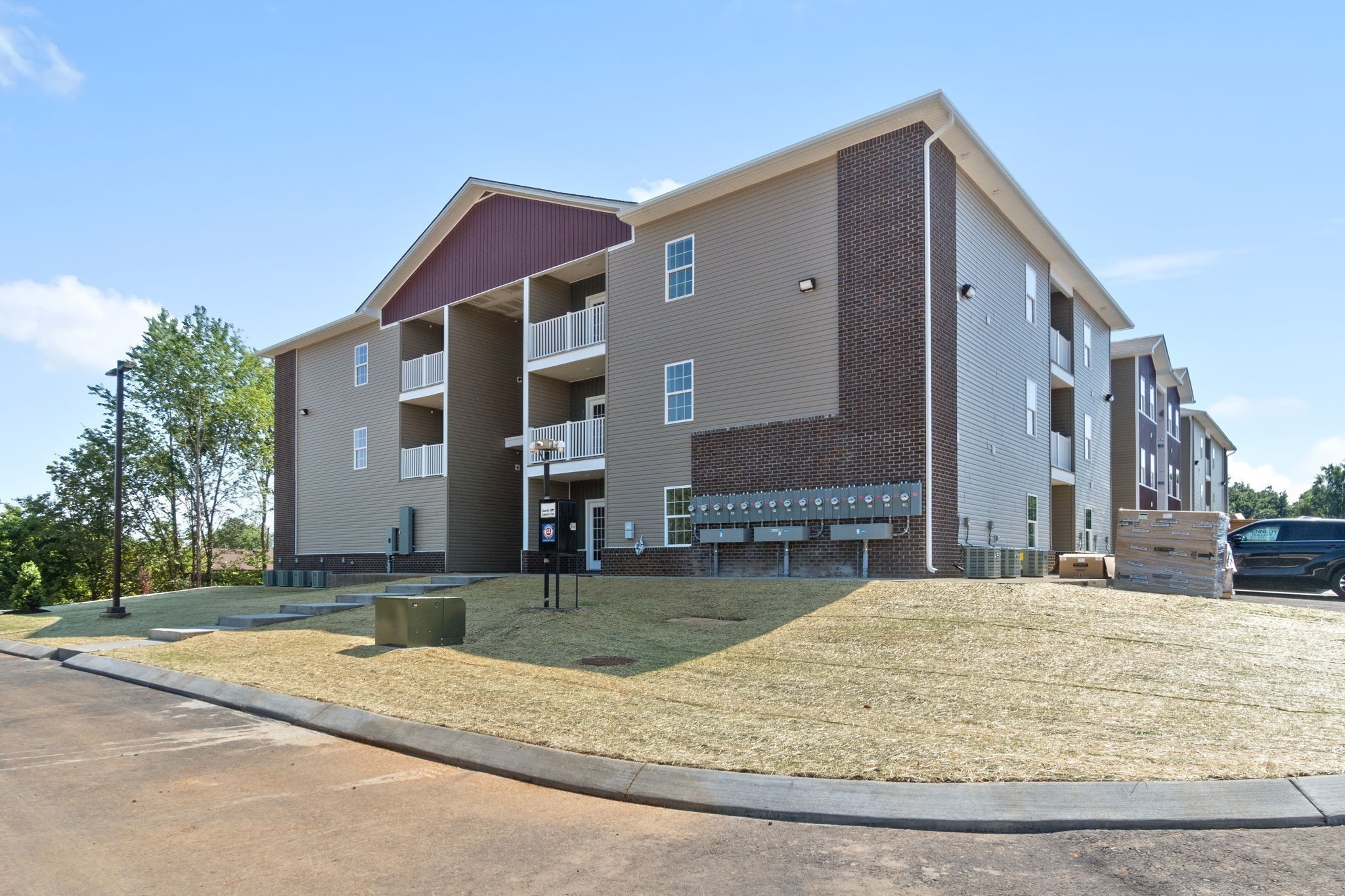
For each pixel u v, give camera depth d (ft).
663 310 66.33
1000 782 18.40
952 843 16.19
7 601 136.56
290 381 106.73
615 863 15.57
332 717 27.58
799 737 22.35
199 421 145.79
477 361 86.84
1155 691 25.88
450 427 83.35
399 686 31.09
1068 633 33.24
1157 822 16.56
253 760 23.54
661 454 65.41
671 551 63.77
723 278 62.59
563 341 75.66
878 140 55.06
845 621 37.73
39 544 143.13
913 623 36.24
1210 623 35.12
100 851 16.49
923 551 51.21
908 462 52.19
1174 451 132.36
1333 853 15.06
